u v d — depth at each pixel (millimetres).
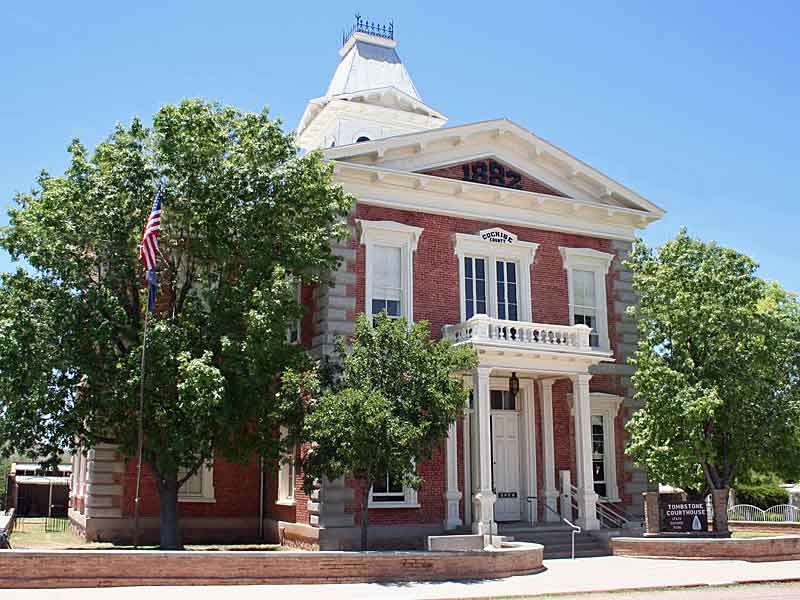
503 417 27516
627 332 29781
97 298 20453
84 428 21547
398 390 20156
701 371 25156
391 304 26219
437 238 27297
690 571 20578
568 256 29328
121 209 21188
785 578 19281
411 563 18547
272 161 22484
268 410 21125
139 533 26797
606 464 28547
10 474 49219
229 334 20797
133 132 21906
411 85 43719
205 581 17109
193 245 22078
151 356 19719
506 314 28000
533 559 20406
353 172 26078
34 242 20609
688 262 26484
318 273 24891
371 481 20562
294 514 25859
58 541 27641
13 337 19406
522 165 29109
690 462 25188
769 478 42938
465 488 25922
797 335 26438
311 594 15992
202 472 28422
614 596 16875
